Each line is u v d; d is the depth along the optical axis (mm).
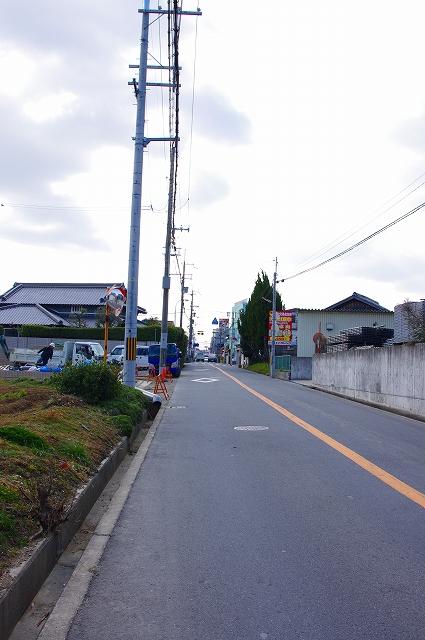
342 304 51000
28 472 6234
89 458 8078
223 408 19000
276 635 4090
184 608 4504
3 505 5160
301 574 5133
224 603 4582
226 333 138500
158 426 14734
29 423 8789
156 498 7711
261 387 30641
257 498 7648
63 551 5652
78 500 6344
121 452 10039
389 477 8883
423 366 17828
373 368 22812
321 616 4367
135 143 17250
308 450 11164
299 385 36562
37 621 4293
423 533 6242
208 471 9320
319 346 47469
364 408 21141
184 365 65750
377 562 5414
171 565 5359
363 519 6727
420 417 17625
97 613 4430
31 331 55812
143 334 59219
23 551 4750
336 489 8141
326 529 6363
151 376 33625
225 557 5547
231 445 11742
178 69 16156
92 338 56594
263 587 4871
